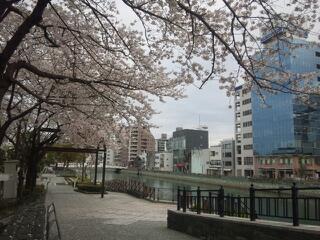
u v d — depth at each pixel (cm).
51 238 607
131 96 1373
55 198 2520
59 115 1814
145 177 9556
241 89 966
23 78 1404
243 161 8631
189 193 1738
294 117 6600
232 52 756
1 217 1098
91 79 1273
